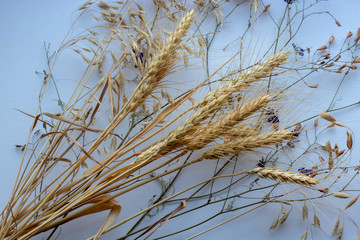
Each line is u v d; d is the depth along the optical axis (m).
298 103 0.52
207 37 0.53
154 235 0.50
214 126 0.42
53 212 0.44
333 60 0.54
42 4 0.51
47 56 0.51
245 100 0.44
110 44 0.52
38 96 0.50
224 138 0.44
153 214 0.50
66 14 0.52
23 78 0.50
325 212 0.51
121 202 0.50
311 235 0.51
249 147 0.43
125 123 0.51
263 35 0.54
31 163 0.49
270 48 0.50
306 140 0.52
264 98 0.41
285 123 0.51
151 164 0.51
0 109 0.49
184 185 0.51
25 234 0.41
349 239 0.51
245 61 0.54
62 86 0.51
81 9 0.49
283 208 0.49
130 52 0.46
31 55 0.50
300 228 0.51
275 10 0.55
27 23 0.51
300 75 0.53
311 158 0.52
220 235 0.50
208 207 0.51
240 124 0.44
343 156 0.52
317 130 0.53
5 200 0.48
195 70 0.53
